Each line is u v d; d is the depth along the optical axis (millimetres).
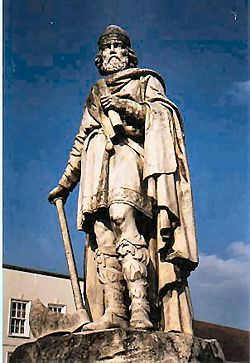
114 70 10531
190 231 10172
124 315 10047
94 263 10359
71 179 10586
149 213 10102
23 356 9883
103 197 10141
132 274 9930
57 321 9945
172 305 10125
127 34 10656
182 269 10203
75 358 9648
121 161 10172
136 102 10297
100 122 10375
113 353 9531
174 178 10164
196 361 9570
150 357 9477
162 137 10172
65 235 10453
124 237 10000
